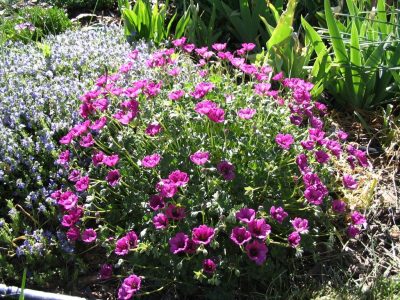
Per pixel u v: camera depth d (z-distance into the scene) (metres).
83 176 0.77
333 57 1.08
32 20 1.27
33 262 0.72
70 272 0.73
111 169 0.77
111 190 0.73
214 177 0.69
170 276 0.69
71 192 0.71
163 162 0.72
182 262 0.66
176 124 0.74
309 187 0.66
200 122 0.76
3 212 0.79
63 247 0.72
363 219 0.71
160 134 0.74
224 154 0.72
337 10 1.12
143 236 0.69
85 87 0.90
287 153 0.74
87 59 1.00
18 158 0.80
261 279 0.68
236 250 0.69
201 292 0.69
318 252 0.72
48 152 0.81
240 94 0.79
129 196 0.72
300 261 0.73
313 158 0.75
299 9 1.22
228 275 0.68
